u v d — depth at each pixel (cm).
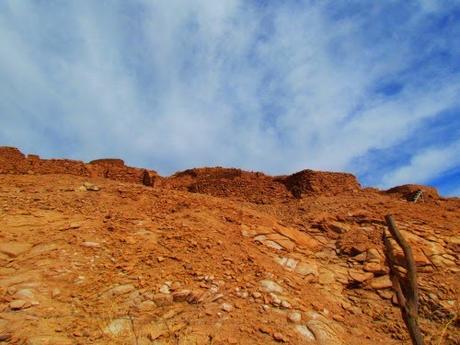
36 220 984
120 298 677
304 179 1927
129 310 641
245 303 723
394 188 2084
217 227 1101
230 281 799
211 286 762
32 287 667
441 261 1020
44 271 730
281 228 1210
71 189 1403
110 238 920
